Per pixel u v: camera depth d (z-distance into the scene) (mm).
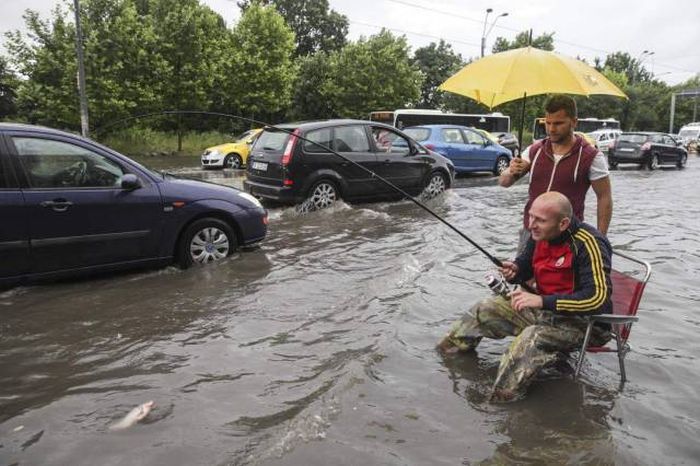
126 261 5629
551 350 3420
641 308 4930
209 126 33375
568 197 3828
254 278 5684
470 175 17953
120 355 3859
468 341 3844
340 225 8539
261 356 3850
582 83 4129
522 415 3105
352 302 4957
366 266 6199
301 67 38875
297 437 2820
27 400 3240
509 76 4215
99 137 26438
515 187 14039
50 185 5199
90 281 5551
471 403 3232
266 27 32469
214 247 6270
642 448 2807
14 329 4297
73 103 24562
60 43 24250
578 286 3346
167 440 2824
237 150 19938
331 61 37938
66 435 2873
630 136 22438
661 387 3459
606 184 3773
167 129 31141
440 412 3121
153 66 25828
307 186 9641
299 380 3498
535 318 3617
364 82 36969
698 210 10531
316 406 3107
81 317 4562
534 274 3602
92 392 3336
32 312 4664
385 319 4551
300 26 49812
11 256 5004
